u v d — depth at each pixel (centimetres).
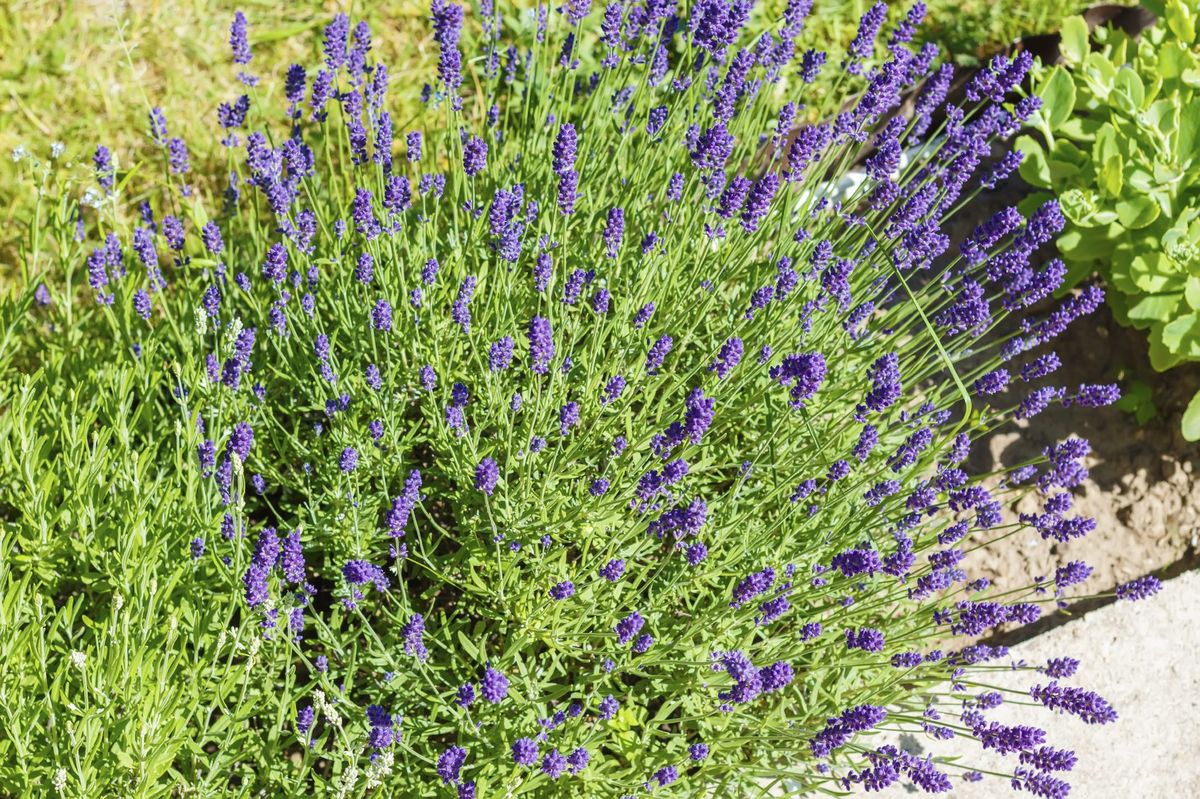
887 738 91
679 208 93
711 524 89
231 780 82
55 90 114
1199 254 100
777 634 91
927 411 93
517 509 86
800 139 90
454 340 90
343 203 100
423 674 81
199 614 81
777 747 86
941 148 98
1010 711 93
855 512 88
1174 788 93
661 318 94
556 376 88
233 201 99
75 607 82
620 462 88
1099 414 110
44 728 78
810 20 123
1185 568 105
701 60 103
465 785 75
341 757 79
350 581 78
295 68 93
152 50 117
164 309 92
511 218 89
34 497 84
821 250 90
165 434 91
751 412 92
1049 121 106
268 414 92
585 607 86
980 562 104
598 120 100
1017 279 92
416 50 120
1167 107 103
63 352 94
